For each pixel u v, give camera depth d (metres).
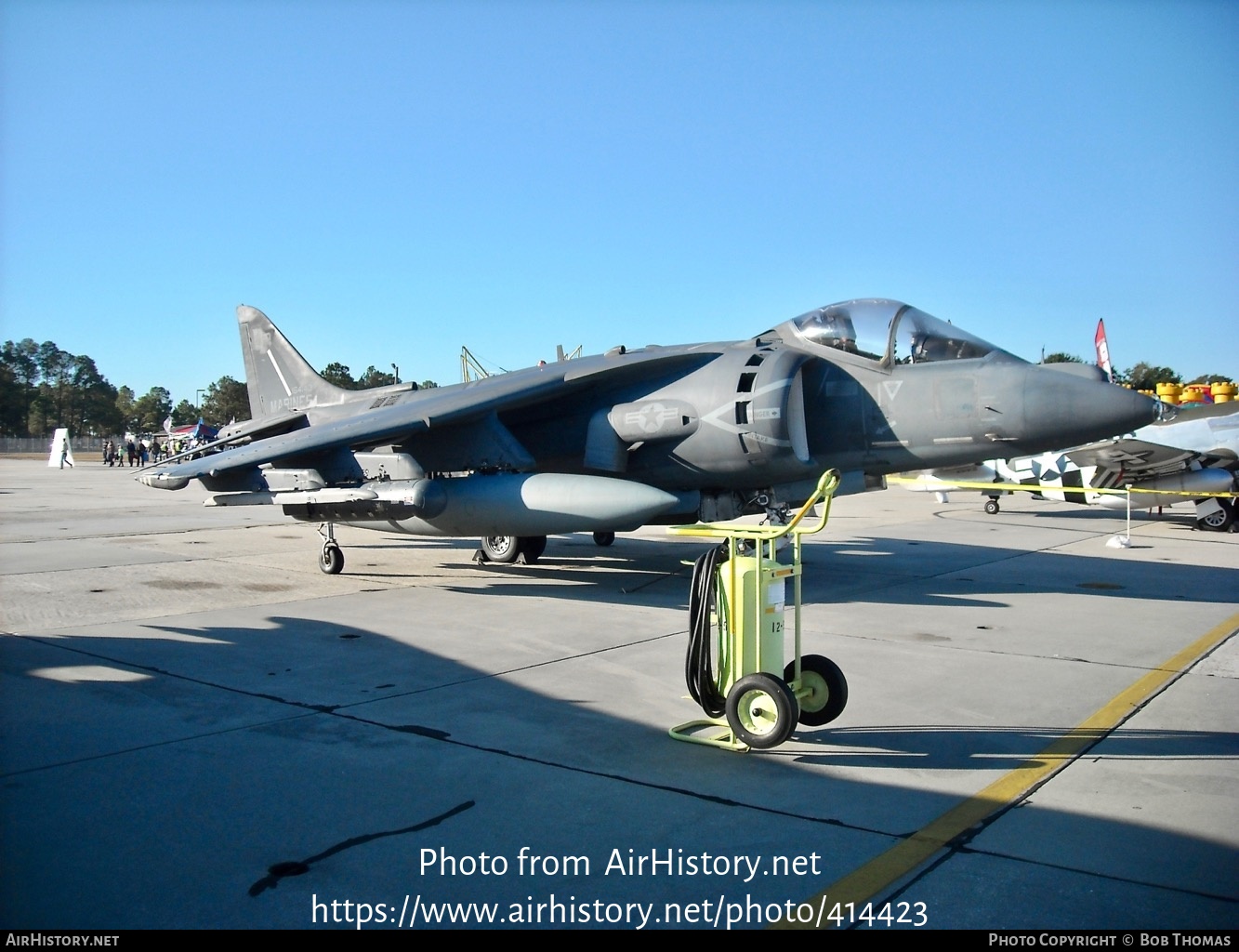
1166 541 16.80
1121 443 18.56
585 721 5.73
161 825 4.16
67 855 3.85
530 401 11.22
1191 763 5.02
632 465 11.62
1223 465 19.27
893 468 10.87
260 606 9.82
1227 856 3.88
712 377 10.84
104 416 140.25
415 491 10.35
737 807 4.40
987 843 4.00
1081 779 4.78
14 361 150.12
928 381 10.23
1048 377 9.69
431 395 13.82
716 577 5.48
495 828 4.14
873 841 4.02
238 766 4.91
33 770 4.85
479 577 12.12
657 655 7.52
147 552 14.75
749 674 5.22
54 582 11.46
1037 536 17.61
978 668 7.16
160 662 7.26
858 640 8.18
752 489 11.91
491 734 5.49
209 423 116.75
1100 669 7.11
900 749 5.24
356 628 8.66
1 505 25.39
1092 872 3.73
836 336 10.96
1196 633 8.52
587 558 14.31
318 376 17.06
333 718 5.79
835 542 16.52
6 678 6.75
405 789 4.60
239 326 18.50
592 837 4.06
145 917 3.37
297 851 3.91
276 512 23.39
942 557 14.36
